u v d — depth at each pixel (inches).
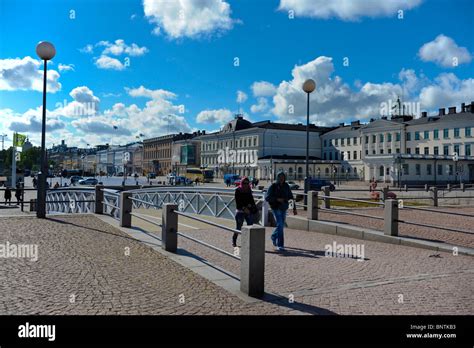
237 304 219.9
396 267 313.0
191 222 589.6
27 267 288.4
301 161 3383.4
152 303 218.7
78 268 289.1
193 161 4436.5
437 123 3004.4
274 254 365.1
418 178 2760.8
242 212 392.5
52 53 547.2
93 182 2536.9
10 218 550.6
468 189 1609.3
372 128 3437.5
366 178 3041.3
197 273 281.1
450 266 316.2
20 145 1865.2
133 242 393.1
